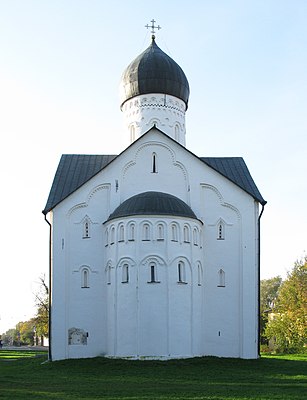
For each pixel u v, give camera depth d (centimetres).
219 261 4609
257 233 4666
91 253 4581
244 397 2469
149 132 4697
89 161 5144
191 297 4253
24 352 7719
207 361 4028
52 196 4759
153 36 5544
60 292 4528
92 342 4459
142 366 3800
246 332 4512
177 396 2509
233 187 4709
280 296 8269
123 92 5391
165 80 5228
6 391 2708
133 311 4106
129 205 4309
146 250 4156
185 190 4669
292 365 4019
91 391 2698
